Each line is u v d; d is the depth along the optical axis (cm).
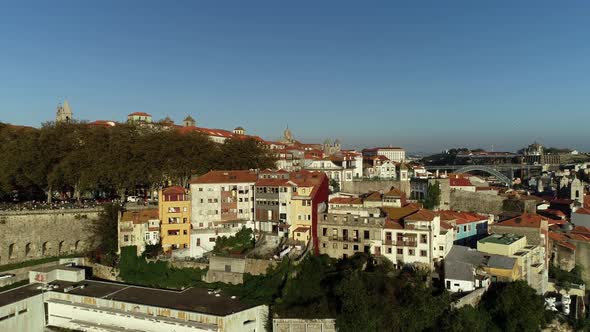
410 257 10112
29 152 12912
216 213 11900
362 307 8400
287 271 9569
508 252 10256
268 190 11644
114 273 11138
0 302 8962
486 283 9450
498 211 15625
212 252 11212
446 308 8475
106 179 13675
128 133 14938
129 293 9594
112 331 8875
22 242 11688
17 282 10869
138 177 13900
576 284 11262
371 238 10475
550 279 11688
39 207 12456
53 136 13762
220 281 10281
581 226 13912
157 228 11550
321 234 11019
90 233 12638
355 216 10688
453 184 17312
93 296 9338
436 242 10181
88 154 13625
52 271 10512
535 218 11738
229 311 8500
